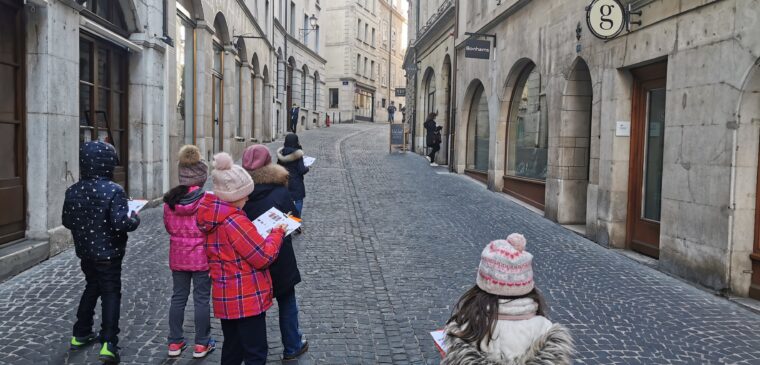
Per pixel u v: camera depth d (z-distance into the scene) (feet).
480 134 57.47
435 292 21.08
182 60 45.83
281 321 15.15
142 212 34.71
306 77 124.77
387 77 208.03
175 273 15.16
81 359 14.61
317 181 49.47
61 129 24.98
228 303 11.94
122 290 19.89
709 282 21.86
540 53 39.17
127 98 35.83
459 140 61.82
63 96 25.11
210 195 12.09
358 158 70.79
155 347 15.66
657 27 25.36
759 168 20.99
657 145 27.50
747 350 16.20
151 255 24.44
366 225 32.68
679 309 19.56
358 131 122.83
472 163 60.34
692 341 16.76
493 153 49.60
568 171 35.37
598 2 26.99
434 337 8.77
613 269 24.73
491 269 7.66
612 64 29.07
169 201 14.83
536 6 39.86
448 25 68.80
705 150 22.25
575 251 27.99
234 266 11.95
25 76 23.54
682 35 23.65
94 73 31.07
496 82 49.42
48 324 16.69
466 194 46.50
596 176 31.04
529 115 43.91
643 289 21.80
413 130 89.92
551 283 22.21
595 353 15.78
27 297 18.85
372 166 63.21
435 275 23.21
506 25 46.70
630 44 27.48
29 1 22.76
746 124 20.77
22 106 23.44
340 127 138.51
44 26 23.56
